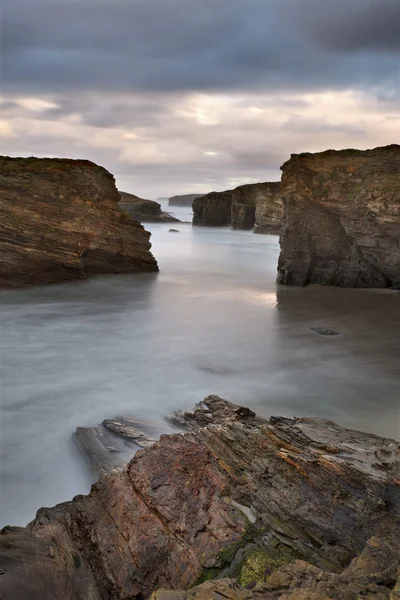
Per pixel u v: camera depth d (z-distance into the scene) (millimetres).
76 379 14117
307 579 4812
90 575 6207
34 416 11727
